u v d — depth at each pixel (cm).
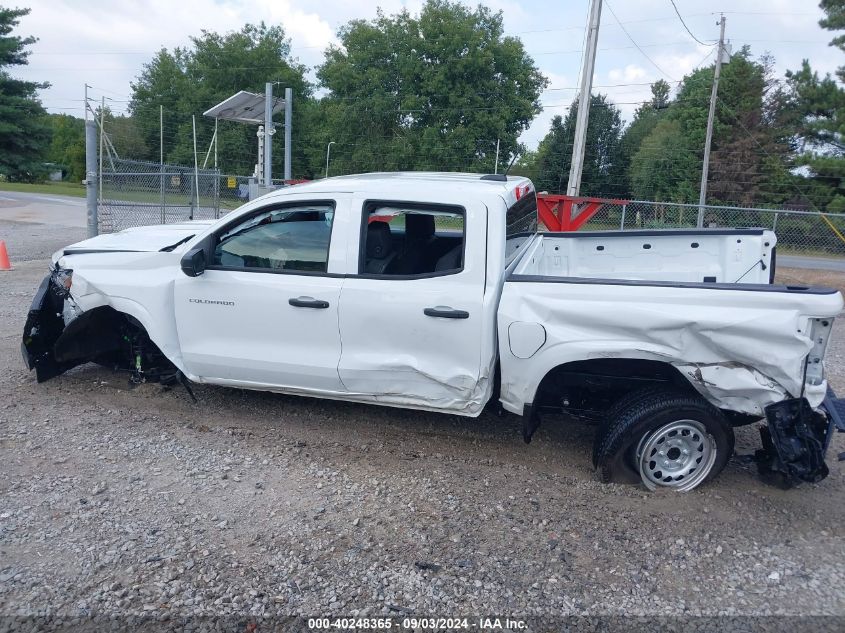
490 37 4700
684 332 379
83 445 454
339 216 448
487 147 4684
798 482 414
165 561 331
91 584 313
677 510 392
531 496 406
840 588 326
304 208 459
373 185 450
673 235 556
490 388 431
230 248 477
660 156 4897
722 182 4597
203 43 5938
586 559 343
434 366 432
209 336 483
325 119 5400
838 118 3653
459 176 510
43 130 5566
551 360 401
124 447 454
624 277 573
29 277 1094
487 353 418
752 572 337
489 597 312
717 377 380
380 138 4950
